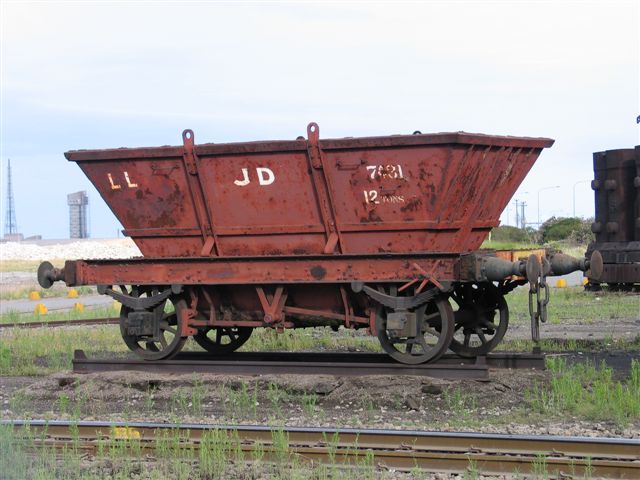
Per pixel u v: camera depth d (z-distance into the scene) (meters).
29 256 84.69
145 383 11.77
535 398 10.23
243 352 13.84
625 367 12.66
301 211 12.37
